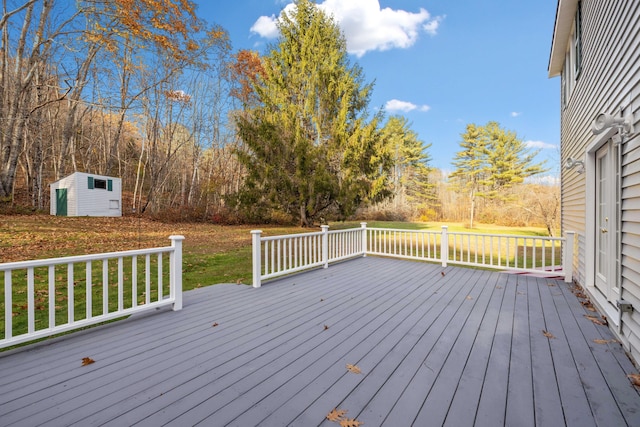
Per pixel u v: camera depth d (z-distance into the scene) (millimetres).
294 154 15086
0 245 8375
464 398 2004
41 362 2465
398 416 1818
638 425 1754
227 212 19641
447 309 3861
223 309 3854
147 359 2527
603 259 4027
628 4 2861
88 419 1773
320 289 4824
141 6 13953
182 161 22375
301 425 1736
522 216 22625
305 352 2668
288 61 15984
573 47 5863
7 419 1765
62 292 5117
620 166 2979
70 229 11688
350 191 14492
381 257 7922
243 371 2340
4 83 15055
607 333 3111
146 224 15711
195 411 1856
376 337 2996
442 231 6652
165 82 18453
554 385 2166
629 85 2801
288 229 16453
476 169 29844
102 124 20922
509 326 3299
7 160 14711
